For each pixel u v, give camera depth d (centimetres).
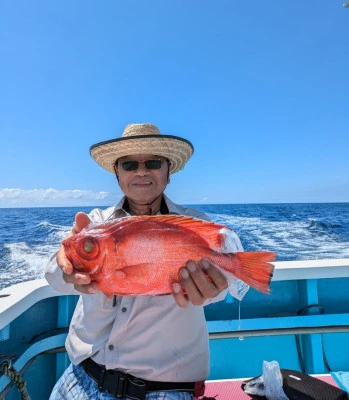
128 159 204
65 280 136
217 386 227
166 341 166
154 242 139
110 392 162
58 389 180
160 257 139
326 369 253
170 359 166
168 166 220
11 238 1622
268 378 206
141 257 138
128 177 202
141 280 138
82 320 182
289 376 214
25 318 235
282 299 275
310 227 1872
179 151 215
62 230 1894
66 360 248
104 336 174
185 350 169
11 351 216
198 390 171
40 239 1588
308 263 273
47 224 2289
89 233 138
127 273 137
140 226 141
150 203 210
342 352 260
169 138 198
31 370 238
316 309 265
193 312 173
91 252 135
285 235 1580
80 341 180
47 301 255
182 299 135
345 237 1524
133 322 166
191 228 144
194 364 171
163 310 167
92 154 236
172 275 139
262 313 272
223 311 271
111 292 138
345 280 279
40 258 1146
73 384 175
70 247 136
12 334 221
